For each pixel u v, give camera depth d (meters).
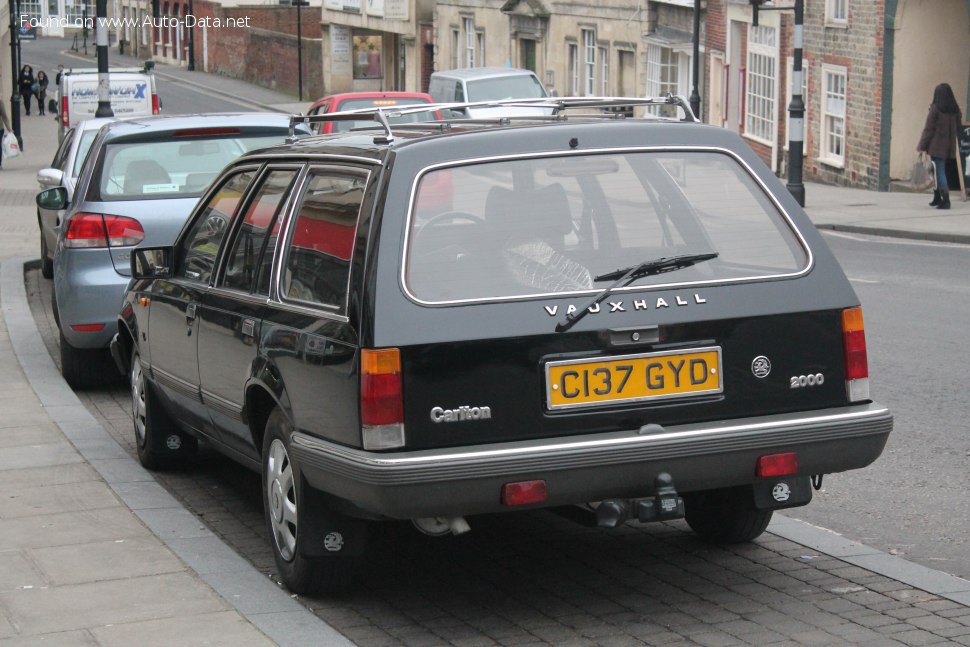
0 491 9.98
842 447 7.27
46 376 14.39
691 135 7.61
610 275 7.07
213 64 110.75
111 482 10.19
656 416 7.02
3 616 7.40
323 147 8.09
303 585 7.72
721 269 7.26
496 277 6.95
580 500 6.91
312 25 107.31
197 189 13.86
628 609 7.59
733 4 45.59
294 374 7.44
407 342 6.73
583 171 7.33
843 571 8.16
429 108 8.17
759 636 7.10
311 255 7.66
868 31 36.94
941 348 15.05
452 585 8.08
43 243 22.91
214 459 11.45
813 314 7.30
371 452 6.74
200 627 7.18
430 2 74.25
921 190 36.22
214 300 8.88
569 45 57.25
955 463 10.68
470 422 6.79
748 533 8.54
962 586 7.82
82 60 127.94
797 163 33.66
